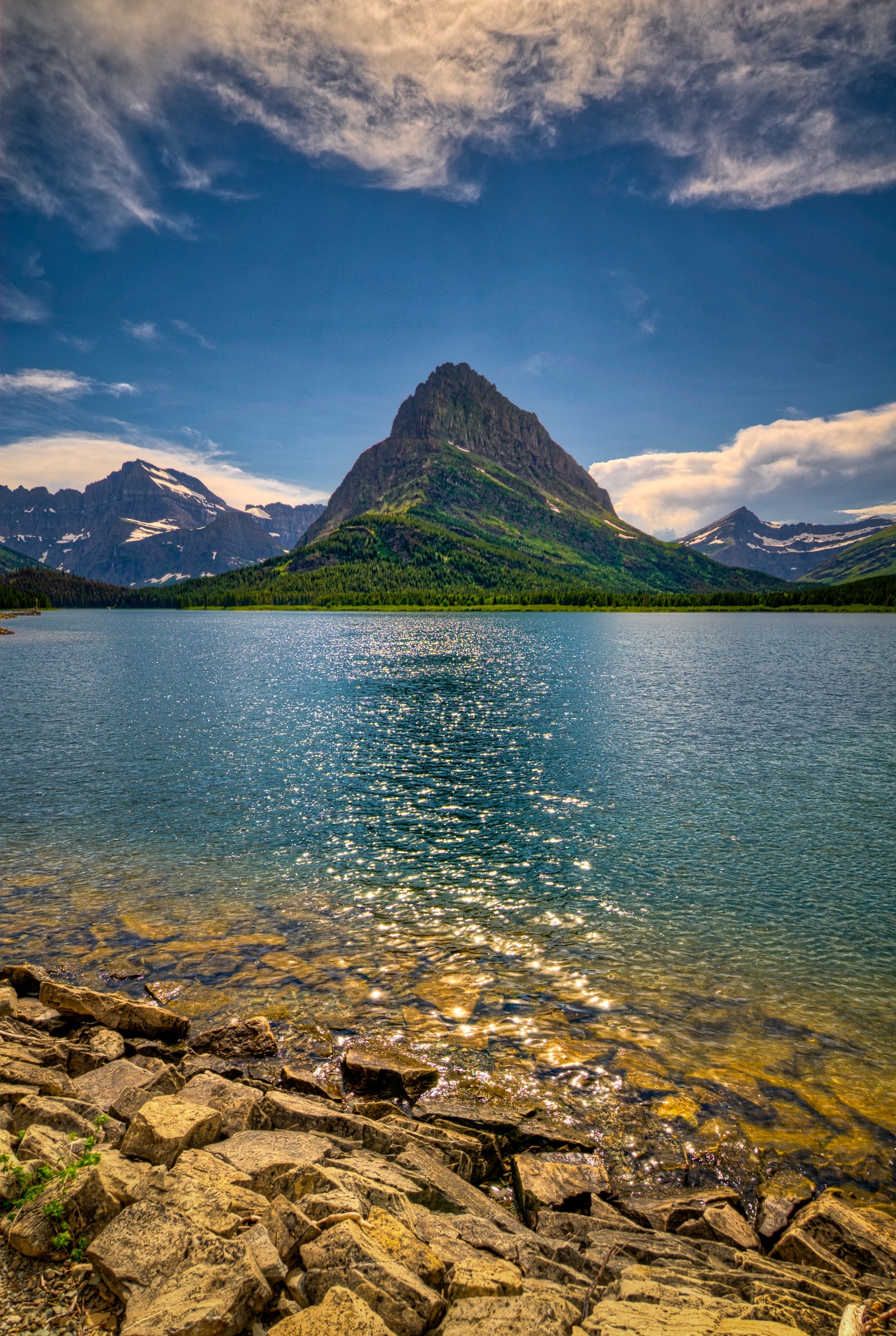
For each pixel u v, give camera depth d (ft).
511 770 125.49
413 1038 47.88
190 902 70.28
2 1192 26.35
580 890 74.38
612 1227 31.99
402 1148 35.53
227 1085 39.27
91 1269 23.25
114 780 117.29
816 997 53.78
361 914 68.23
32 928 63.98
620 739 152.76
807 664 321.93
